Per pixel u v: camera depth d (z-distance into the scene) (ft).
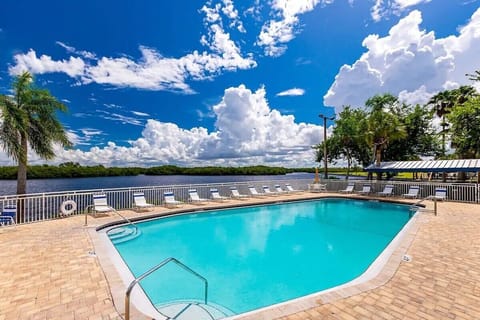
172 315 11.55
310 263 20.42
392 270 13.74
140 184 100.17
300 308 9.97
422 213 31.83
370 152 81.61
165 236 27.43
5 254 16.85
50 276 13.33
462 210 33.81
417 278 12.78
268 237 27.73
